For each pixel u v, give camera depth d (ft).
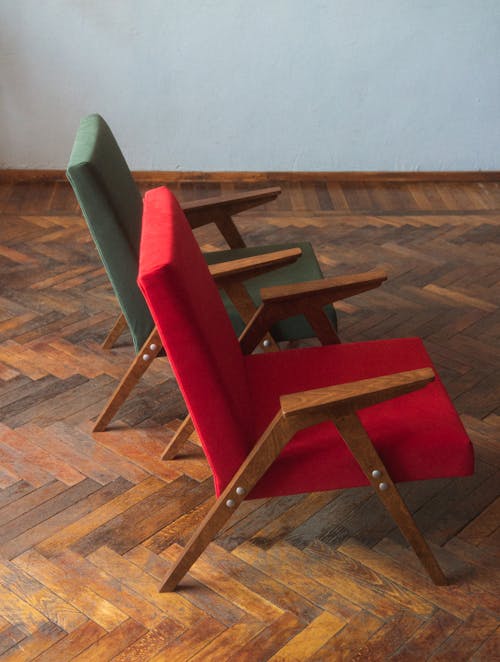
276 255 9.14
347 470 7.17
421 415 7.32
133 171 17.83
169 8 16.30
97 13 16.25
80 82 16.87
